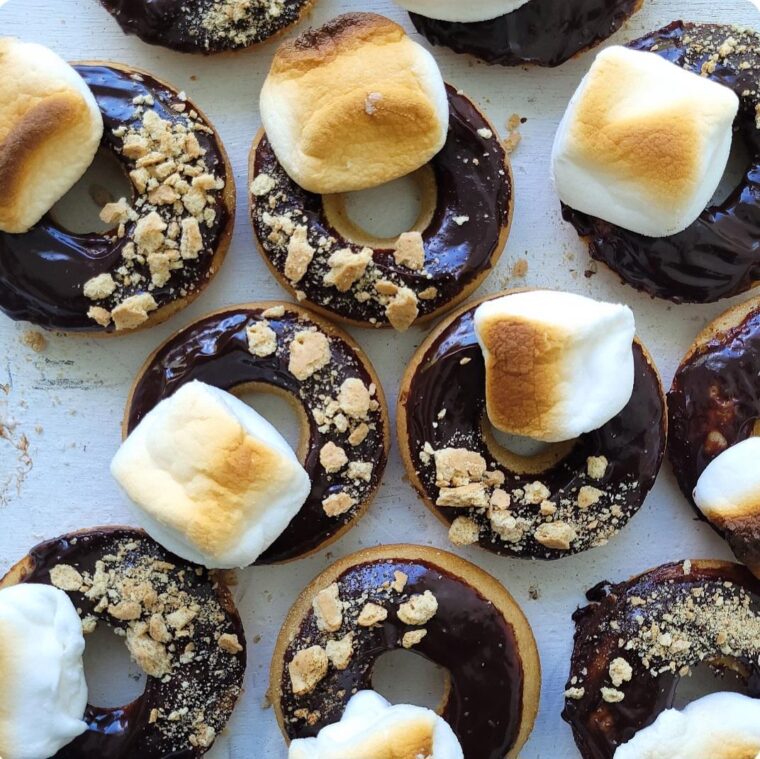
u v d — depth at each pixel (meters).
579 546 0.22
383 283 0.22
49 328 0.22
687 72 0.21
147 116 0.22
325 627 0.22
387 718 0.20
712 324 0.23
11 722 0.20
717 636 0.22
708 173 0.21
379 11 0.24
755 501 0.22
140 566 0.22
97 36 0.23
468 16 0.22
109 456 0.23
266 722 0.23
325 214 0.22
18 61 0.21
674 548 0.24
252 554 0.20
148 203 0.22
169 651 0.22
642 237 0.22
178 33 0.22
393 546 0.23
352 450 0.22
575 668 0.23
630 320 0.21
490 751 0.22
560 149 0.22
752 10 0.24
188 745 0.22
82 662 0.23
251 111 0.23
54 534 0.23
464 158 0.22
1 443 0.23
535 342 0.20
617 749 0.22
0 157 0.21
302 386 0.22
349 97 0.21
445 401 0.22
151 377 0.22
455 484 0.22
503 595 0.23
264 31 0.22
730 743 0.21
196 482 0.20
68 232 0.22
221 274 0.23
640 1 0.23
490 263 0.22
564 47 0.23
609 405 0.21
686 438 0.23
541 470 0.23
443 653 0.22
